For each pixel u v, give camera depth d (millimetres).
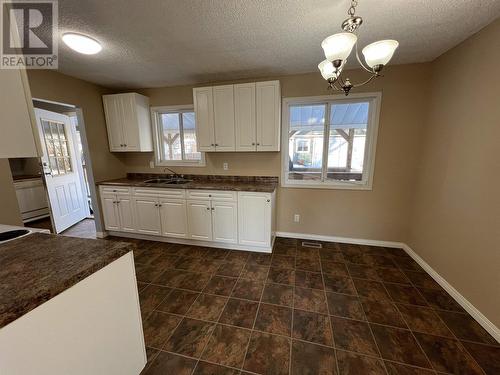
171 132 3578
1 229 1419
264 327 1665
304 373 1326
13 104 825
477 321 1703
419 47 2107
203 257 2734
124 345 1171
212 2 1426
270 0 1413
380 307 1869
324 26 1725
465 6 1476
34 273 876
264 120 2762
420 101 2561
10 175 1817
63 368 855
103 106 3297
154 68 2580
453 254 2014
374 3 1447
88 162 3164
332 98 2797
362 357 1427
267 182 3215
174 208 3002
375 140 2762
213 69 2641
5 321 657
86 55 2189
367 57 1228
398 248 2920
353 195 2971
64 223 3650
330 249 2910
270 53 2209
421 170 2586
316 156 3098
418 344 1517
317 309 1849
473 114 1826
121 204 3213
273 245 3020
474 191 1793
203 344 1522
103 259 1004
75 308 889
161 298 1992
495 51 1621
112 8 1469
